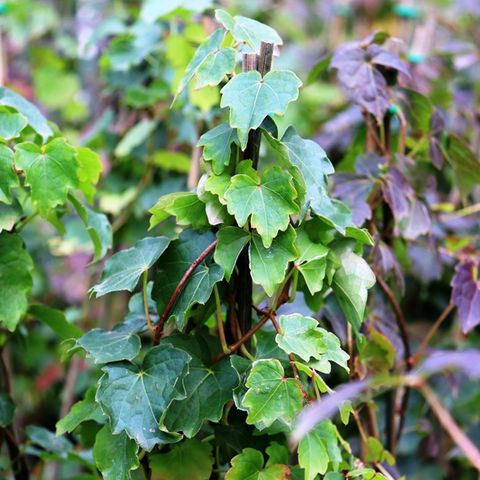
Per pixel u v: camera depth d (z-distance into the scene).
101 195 1.34
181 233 0.92
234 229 0.89
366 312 1.05
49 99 1.82
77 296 1.64
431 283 1.36
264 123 0.90
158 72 1.33
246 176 0.88
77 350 0.93
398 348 1.07
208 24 1.28
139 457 0.92
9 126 0.93
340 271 0.93
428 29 1.54
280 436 0.93
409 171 1.08
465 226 1.30
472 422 1.27
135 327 0.94
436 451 1.22
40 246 1.59
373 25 1.99
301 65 1.94
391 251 1.09
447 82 1.54
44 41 2.00
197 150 1.24
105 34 1.39
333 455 0.89
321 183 0.91
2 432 1.03
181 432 0.92
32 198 0.92
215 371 0.91
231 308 0.92
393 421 1.11
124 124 1.38
